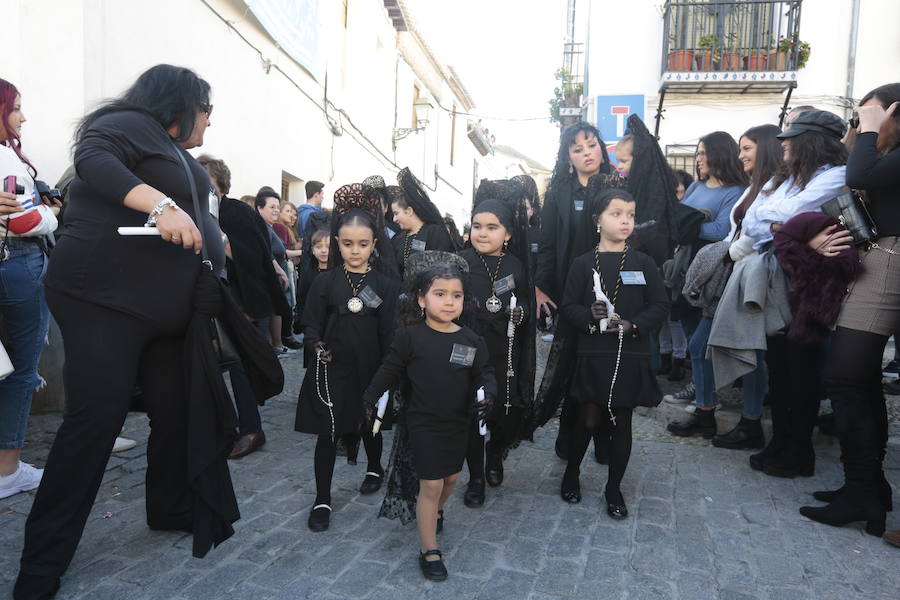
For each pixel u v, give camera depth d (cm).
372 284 319
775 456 361
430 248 385
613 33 976
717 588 241
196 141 258
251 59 802
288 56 910
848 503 288
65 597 229
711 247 405
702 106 948
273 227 731
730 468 369
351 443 335
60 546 228
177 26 635
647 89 969
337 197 330
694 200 479
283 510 312
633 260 324
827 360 295
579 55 1223
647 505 319
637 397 306
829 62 902
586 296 326
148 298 233
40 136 455
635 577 249
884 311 277
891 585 243
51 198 333
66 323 229
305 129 991
